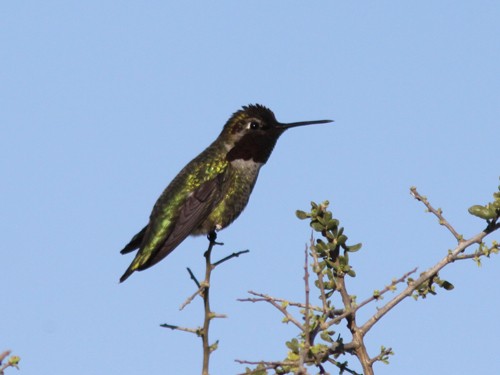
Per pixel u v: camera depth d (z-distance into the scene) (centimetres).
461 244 1059
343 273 1066
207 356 956
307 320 882
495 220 1060
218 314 966
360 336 1012
